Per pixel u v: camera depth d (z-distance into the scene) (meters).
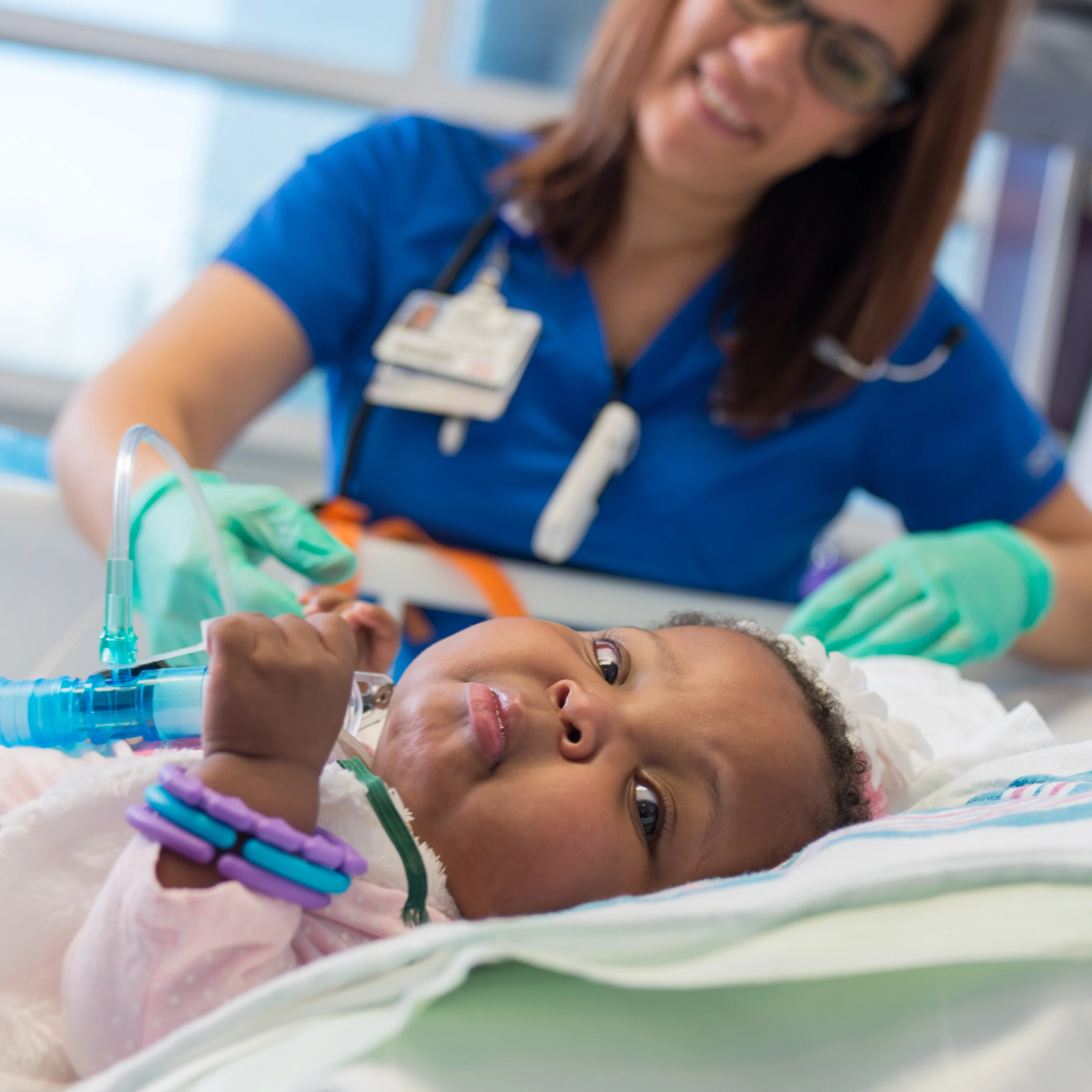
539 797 0.62
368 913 0.58
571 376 1.31
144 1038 0.49
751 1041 0.49
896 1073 0.48
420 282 1.37
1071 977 0.51
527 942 0.47
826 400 1.34
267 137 2.20
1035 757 0.82
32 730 0.63
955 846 0.55
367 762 0.68
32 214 2.16
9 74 2.11
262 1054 0.45
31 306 2.18
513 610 1.15
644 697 0.70
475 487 1.30
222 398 1.19
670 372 1.33
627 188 1.33
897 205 1.29
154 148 2.17
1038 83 1.94
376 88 2.13
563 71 2.21
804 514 1.42
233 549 0.91
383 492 1.32
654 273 1.35
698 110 1.16
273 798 0.53
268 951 0.51
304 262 1.29
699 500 1.33
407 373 1.29
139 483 0.99
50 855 0.59
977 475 1.44
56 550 1.19
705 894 0.53
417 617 1.28
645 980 0.45
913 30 1.15
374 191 1.37
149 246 2.21
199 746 0.70
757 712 0.71
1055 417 2.23
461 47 2.20
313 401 2.15
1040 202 2.25
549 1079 0.46
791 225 1.31
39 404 2.12
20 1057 0.54
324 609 0.89
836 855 0.57
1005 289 2.30
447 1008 0.48
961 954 0.48
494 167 1.42
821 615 1.19
